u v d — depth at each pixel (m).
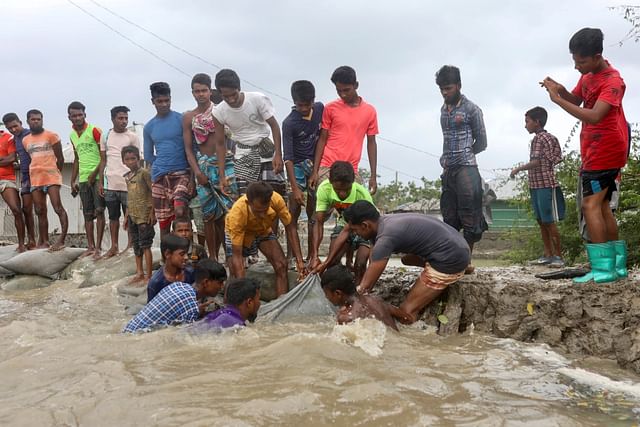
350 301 4.84
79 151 9.56
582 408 3.26
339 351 4.04
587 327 4.58
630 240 8.39
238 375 3.52
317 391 3.24
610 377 3.94
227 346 4.20
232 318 4.61
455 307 5.37
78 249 9.81
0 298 8.27
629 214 8.55
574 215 10.20
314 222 6.77
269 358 3.88
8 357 4.25
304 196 6.60
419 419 2.90
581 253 10.15
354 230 5.19
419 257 5.65
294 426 2.79
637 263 8.19
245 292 4.76
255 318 5.07
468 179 5.95
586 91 4.81
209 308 5.20
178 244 5.48
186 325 4.73
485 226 6.14
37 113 9.66
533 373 3.89
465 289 5.37
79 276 8.91
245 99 6.49
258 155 6.66
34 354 4.14
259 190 5.44
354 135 6.34
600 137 4.66
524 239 12.23
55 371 3.74
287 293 5.64
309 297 5.53
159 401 3.12
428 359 4.11
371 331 4.55
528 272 5.84
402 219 5.10
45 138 9.77
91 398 3.21
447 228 5.20
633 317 4.36
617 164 4.66
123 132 9.12
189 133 7.04
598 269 4.77
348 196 5.86
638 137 8.80
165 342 4.32
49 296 7.96
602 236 4.73
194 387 3.33
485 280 5.34
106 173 9.12
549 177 6.80
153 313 4.96
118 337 4.55
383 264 4.93
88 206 9.69
